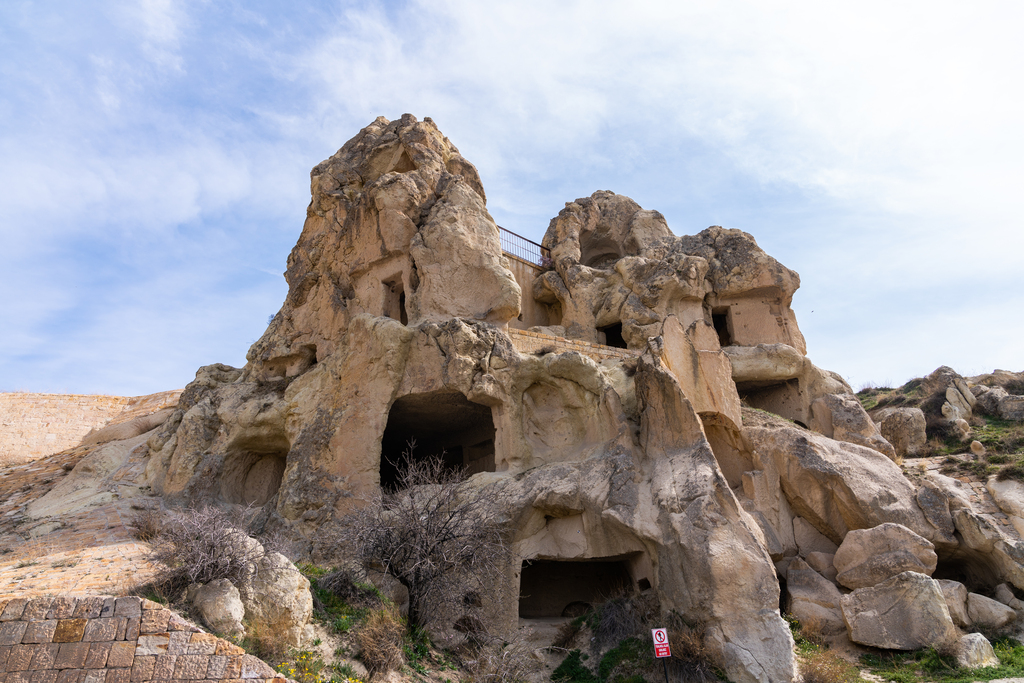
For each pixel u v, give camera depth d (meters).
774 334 28.61
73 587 11.95
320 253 25.84
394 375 20.70
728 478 21.69
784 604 18.28
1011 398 27.89
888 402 33.34
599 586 19.92
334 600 14.13
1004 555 17.77
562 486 18.17
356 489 19.48
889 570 17.33
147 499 21.62
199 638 10.66
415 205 24.27
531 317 30.88
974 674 14.70
